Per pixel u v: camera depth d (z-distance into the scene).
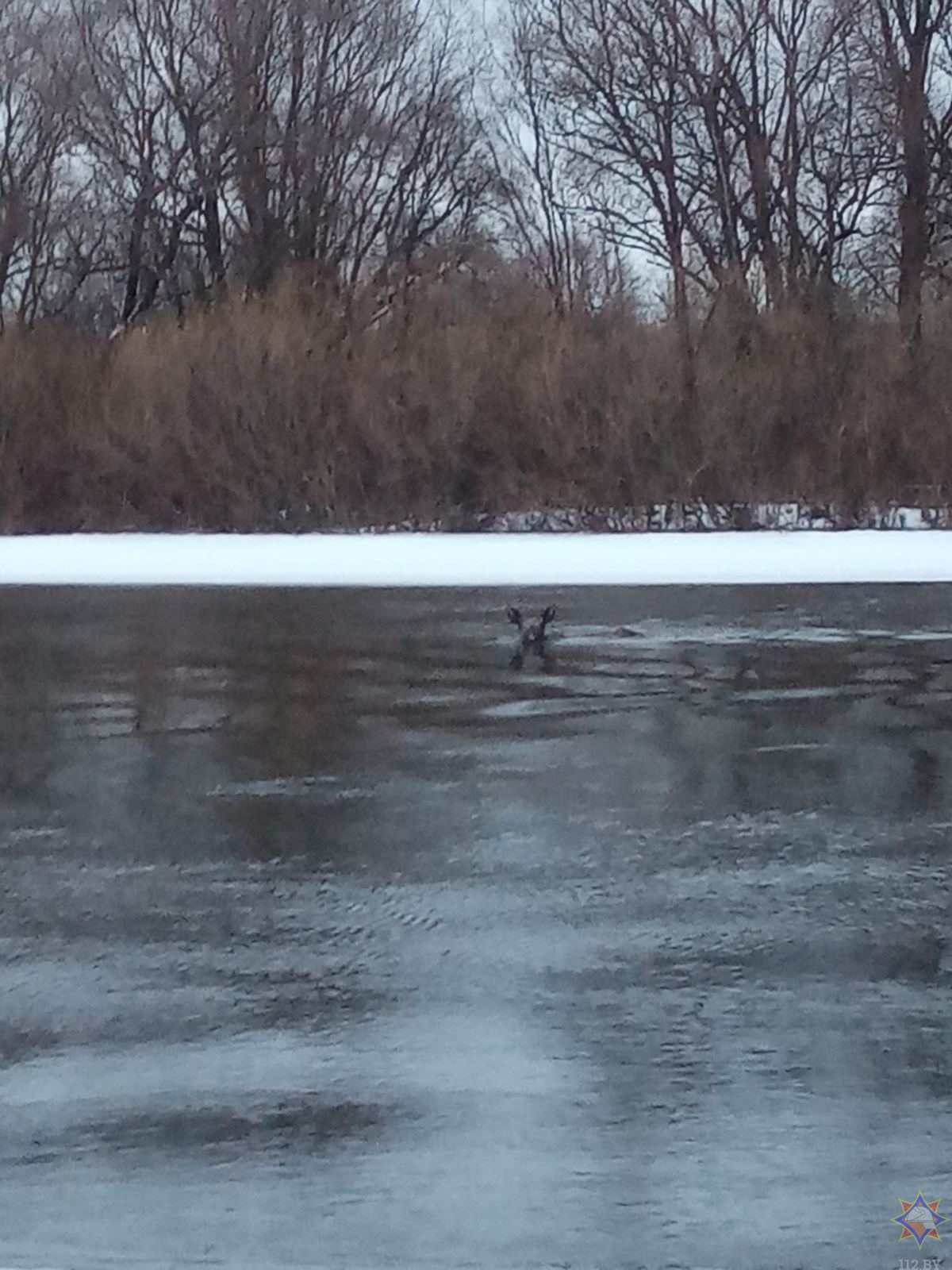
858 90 39.69
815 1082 6.07
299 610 22.08
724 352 32.28
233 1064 6.30
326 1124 5.77
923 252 39.25
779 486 31.73
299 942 7.71
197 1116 5.86
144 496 33.44
